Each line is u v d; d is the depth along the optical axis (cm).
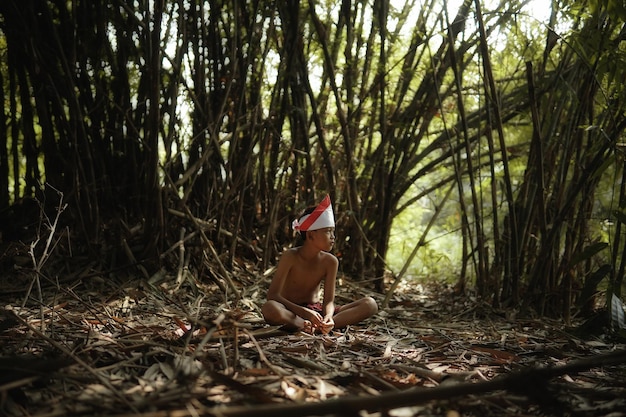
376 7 562
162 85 545
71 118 516
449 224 793
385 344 369
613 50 425
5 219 567
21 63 552
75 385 246
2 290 464
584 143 559
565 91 519
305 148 588
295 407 192
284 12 557
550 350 362
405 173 631
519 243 533
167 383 248
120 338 327
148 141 529
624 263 420
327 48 574
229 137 561
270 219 579
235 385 234
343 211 628
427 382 284
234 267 561
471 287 660
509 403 245
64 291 365
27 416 210
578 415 236
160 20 484
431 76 576
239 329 332
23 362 241
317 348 340
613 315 382
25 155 572
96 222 526
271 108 558
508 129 676
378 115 630
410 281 755
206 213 570
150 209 523
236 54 553
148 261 523
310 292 439
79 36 539
